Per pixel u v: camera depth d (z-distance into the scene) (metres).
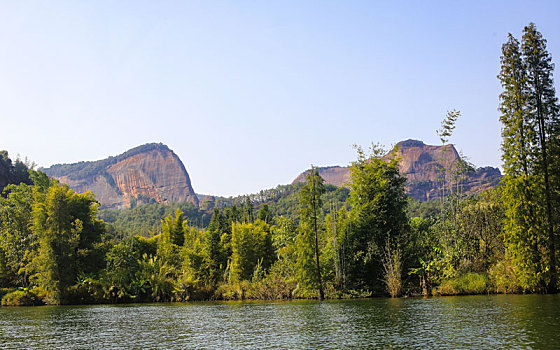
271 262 78.75
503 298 47.25
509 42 54.25
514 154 53.31
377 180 66.06
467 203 65.00
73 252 71.12
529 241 50.81
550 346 22.48
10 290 74.56
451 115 61.91
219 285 71.75
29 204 85.81
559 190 52.09
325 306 49.19
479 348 22.77
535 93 53.41
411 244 63.41
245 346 26.12
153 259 74.38
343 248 63.91
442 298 52.03
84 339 30.41
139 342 28.62
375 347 24.47
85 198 79.38
